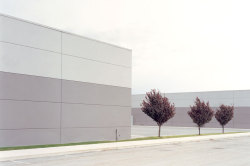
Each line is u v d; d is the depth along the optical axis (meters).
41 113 21.70
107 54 27.70
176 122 60.91
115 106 28.25
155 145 22.47
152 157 15.75
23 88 20.62
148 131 43.59
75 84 24.41
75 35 24.67
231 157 15.95
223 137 30.62
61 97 23.22
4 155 15.54
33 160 14.62
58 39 23.23
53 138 22.42
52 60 22.69
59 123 22.95
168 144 23.39
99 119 26.45
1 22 19.56
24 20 20.92
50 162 13.95
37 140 21.33
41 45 21.97
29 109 20.92
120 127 28.66
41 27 22.03
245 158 15.58
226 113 38.75
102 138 26.62
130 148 20.31
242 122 52.81
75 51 24.59
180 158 15.43
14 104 20.05
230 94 54.69
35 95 21.36
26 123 20.69
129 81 30.11
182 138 27.86
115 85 28.39
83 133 24.84
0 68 19.38
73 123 24.06
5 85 19.59
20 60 20.53
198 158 15.47
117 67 28.73
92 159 14.93
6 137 19.52
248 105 52.50
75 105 24.31
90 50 25.97
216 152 18.19
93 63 26.19
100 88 26.75
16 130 20.08
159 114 29.30
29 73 21.05
